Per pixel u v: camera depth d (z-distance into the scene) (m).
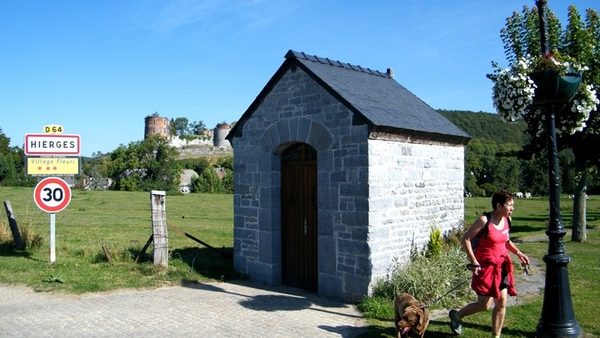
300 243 9.61
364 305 7.73
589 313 7.17
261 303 8.38
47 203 10.84
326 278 8.78
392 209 8.60
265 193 9.99
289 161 9.88
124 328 6.84
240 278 10.41
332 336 6.50
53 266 10.58
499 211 5.72
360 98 8.84
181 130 142.38
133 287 9.35
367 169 8.08
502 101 6.21
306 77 9.15
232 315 7.57
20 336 6.43
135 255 11.52
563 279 5.97
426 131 9.12
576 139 14.43
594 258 11.92
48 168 11.03
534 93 5.99
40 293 8.78
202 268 10.95
